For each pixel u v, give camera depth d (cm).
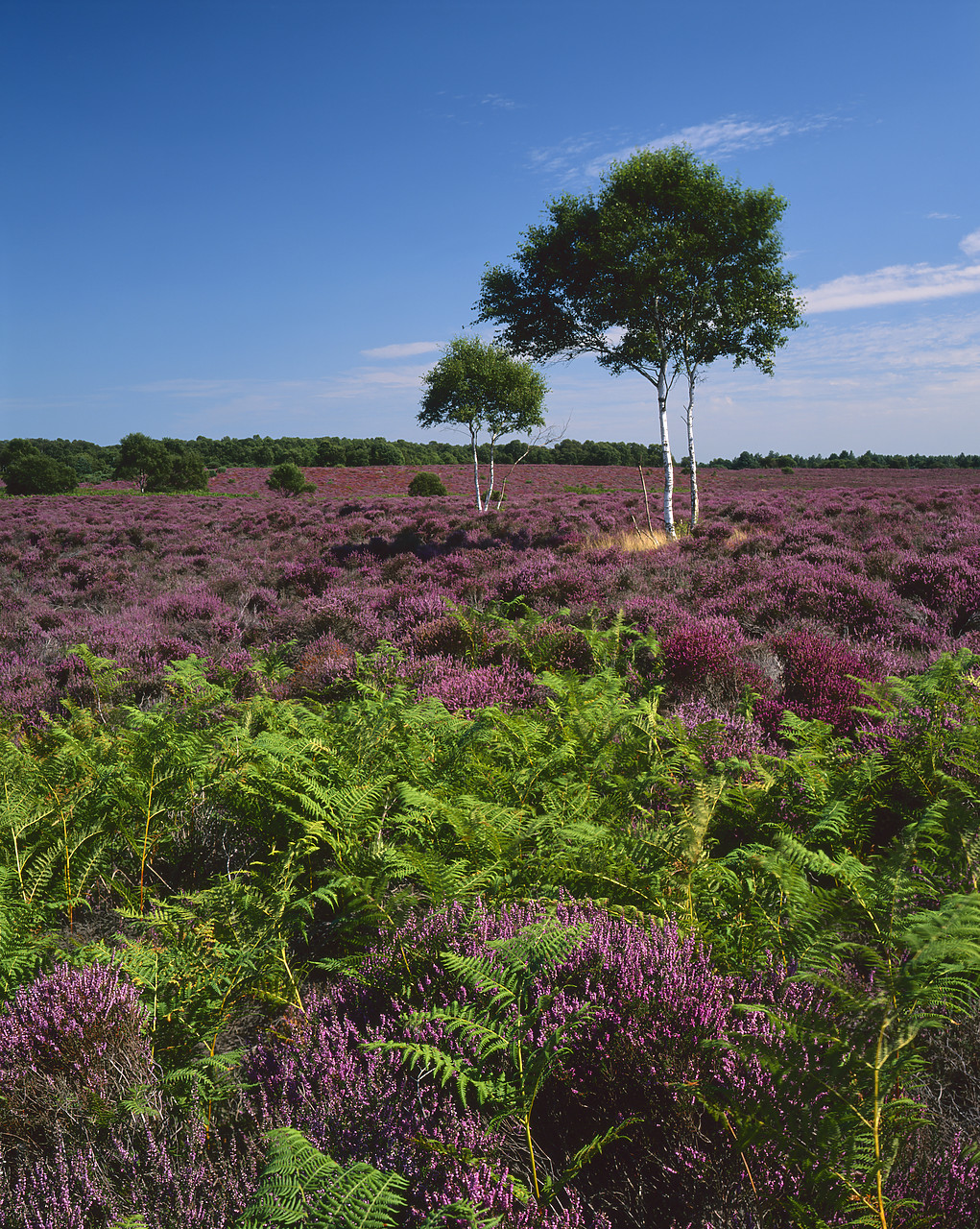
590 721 400
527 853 317
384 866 299
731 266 1884
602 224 1811
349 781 367
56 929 324
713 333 1961
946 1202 154
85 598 1517
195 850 387
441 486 4659
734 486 5341
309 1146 153
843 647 616
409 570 1495
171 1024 242
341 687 675
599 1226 160
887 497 2833
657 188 1812
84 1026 224
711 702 554
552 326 2055
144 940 299
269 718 489
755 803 329
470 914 245
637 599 876
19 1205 172
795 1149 153
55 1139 198
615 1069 190
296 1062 216
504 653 733
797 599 858
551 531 2094
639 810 334
